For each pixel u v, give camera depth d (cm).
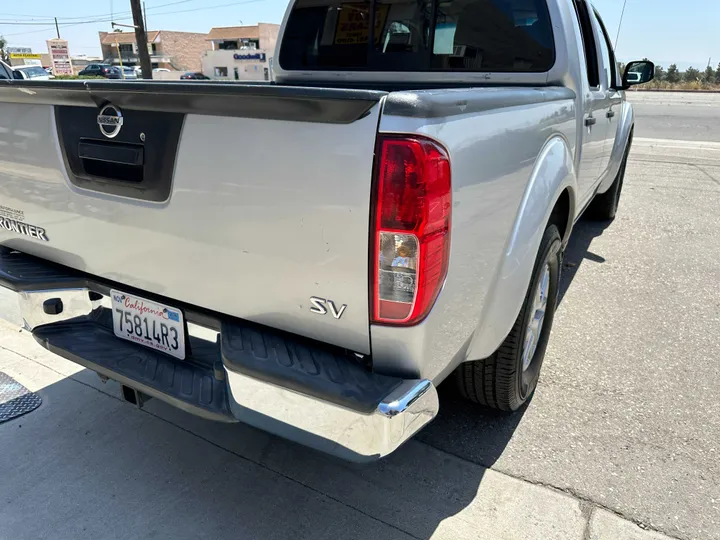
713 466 232
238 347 172
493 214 182
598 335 343
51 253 229
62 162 203
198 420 266
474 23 300
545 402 276
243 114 153
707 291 410
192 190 171
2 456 238
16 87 200
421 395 156
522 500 215
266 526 204
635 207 654
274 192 155
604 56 386
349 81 359
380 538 198
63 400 278
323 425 158
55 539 198
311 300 163
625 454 239
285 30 376
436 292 156
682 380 294
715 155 1009
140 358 204
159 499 217
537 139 218
